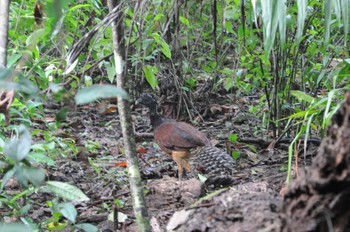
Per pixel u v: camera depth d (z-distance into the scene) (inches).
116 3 199.9
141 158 317.1
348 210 104.3
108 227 210.5
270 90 347.3
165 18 326.0
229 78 359.6
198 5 382.9
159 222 208.7
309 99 248.8
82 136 344.2
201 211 137.4
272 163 301.7
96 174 279.9
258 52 328.2
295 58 316.5
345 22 203.6
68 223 215.5
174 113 380.5
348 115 102.0
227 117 383.9
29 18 266.2
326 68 316.2
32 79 259.4
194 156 281.1
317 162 107.1
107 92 100.6
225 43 398.6
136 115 385.1
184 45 414.0
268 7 186.5
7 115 177.3
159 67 374.3
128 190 261.0
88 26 314.8
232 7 328.2
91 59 331.9
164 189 240.8
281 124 329.4
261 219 129.6
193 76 407.2
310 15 310.7
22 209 188.2
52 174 264.2
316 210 106.2
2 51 185.6
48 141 251.4
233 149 324.5
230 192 144.5
